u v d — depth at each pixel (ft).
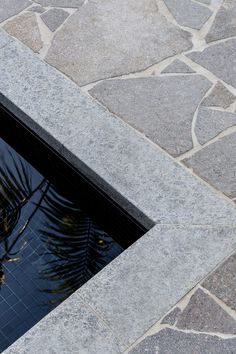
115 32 13.19
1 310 10.86
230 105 12.13
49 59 12.80
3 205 12.02
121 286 9.94
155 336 9.56
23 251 11.44
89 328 9.58
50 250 11.44
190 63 12.73
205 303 9.84
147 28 13.23
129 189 10.98
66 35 13.16
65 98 12.12
